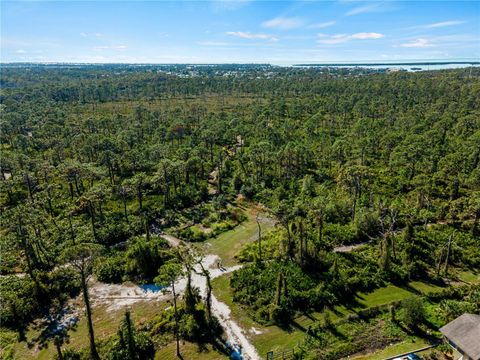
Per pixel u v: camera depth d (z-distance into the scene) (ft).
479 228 167.02
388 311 121.80
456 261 149.18
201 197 222.28
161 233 182.09
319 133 325.62
